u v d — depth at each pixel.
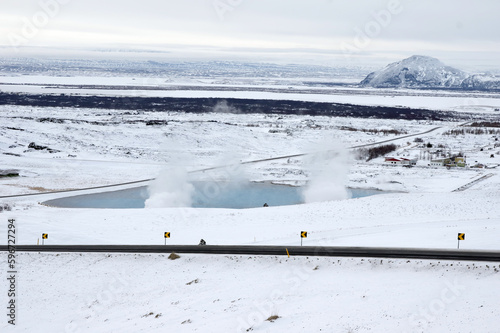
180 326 30.55
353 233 54.00
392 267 37.91
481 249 41.69
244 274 39.47
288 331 28.09
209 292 36.50
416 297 31.55
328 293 33.72
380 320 28.55
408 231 52.62
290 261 41.00
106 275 41.97
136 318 33.28
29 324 34.47
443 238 46.94
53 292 39.47
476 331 26.02
